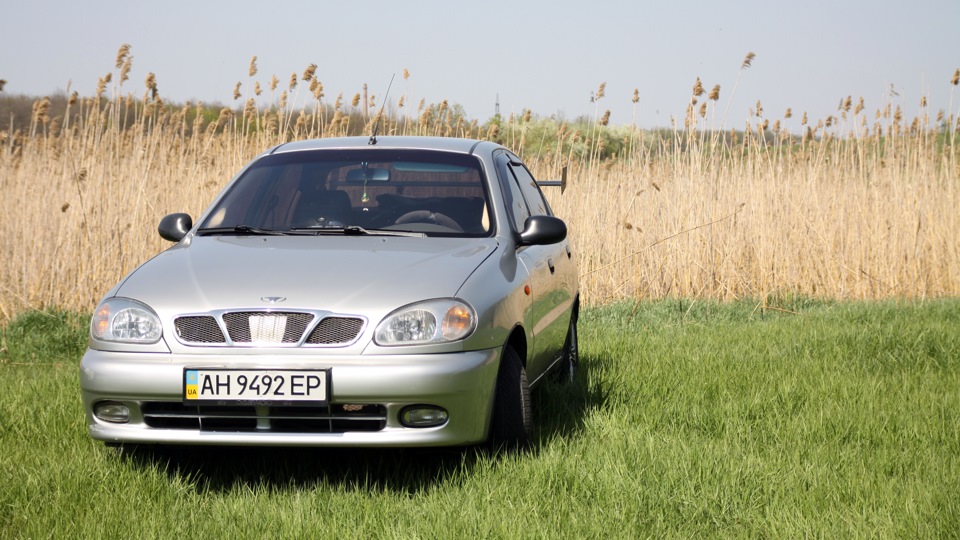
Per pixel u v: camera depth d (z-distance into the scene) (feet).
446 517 11.58
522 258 16.42
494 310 13.91
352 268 13.93
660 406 17.88
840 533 11.25
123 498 12.46
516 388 14.53
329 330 12.94
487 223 16.42
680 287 37.50
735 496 12.50
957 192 41.93
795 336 26.35
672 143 39.04
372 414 13.01
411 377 12.76
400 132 37.73
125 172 35.14
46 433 16.03
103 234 32.48
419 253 14.71
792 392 18.93
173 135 38.37
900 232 40.22
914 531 11.17
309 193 17.04
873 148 43.34
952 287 40.40
